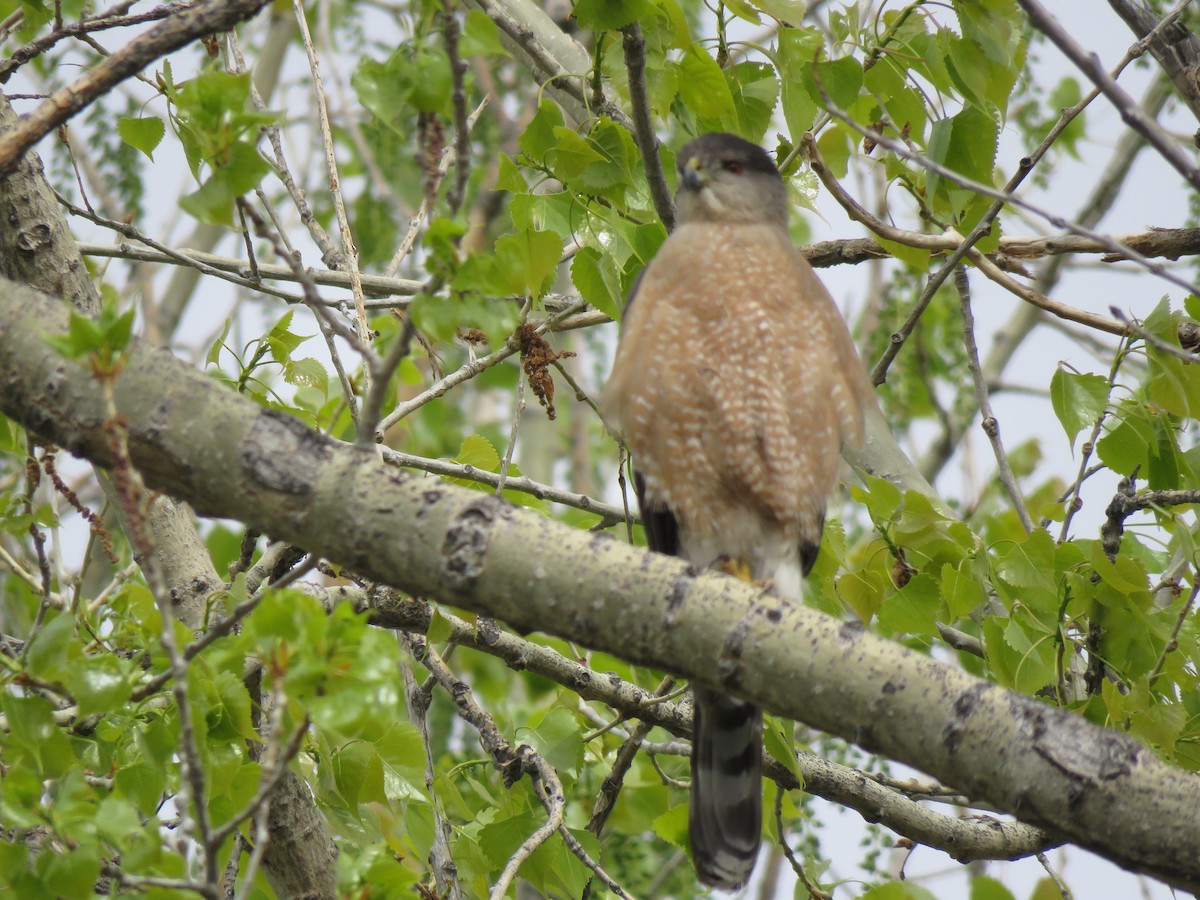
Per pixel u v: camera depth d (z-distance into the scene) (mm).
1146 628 8023
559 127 7961
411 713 9195
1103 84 5934
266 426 5461
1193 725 7879
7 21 9453
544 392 8383
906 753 5297
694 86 8453
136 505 4883
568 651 10312
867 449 10289
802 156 9617
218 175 5379
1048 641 8094
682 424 8406
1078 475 8594
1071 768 5145
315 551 5492
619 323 8953
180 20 6402
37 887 5250
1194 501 8016
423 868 8633
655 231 8867
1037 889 8719
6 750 5898
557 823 8352
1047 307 8812
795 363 8398
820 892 8312
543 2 14414
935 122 8617
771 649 5336
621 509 9359
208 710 6352
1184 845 5094
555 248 7184
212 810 6523
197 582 8203
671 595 5395
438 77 5340
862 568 9062
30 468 8305
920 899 7840
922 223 10648
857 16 8898
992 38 8352
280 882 8000
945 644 9516
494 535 5430
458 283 5094
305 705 4949
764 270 8500
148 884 5027
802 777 8750
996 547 8578
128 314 4844
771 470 8398
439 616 8359
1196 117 8516
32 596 10773
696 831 8219
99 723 6480
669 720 9141
